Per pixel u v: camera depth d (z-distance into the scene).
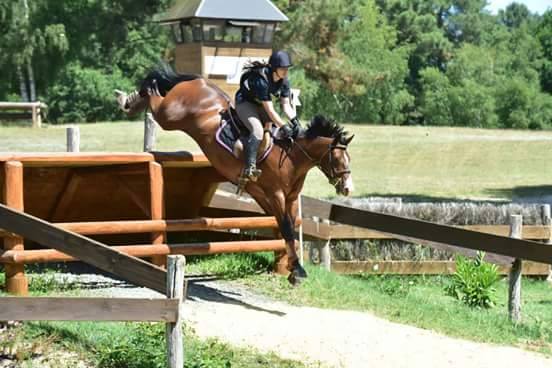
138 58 62.88
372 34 82.19
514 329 13.62
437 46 107.88
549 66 111.38
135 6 61.09
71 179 14.27
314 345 11.54
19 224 10.80
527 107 94.38
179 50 22.34
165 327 10.32
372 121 85.31
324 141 12.83
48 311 9.38
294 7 57.25
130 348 10.30
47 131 36.25
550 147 37.59
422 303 14.71
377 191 28.34
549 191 29.23
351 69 60.38
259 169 12.96
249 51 21.61
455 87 94.88
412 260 17.97
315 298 13.85
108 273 14.33
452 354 11.70
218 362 10.27
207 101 13.58
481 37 125.12
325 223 16.78
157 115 13.85
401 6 109.75
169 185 15.45
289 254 13.28
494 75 99.62
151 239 13.76
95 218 15.47
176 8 22.12
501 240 13.34
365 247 17.95
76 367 9.91
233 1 21.28
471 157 35.19
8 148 29.48
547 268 18.95
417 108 96.44
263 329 12.02
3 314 9.36
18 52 59.97
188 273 14.81
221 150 13.15
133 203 15.40
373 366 10.94
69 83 62.31
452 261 17.78
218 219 14.02
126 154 13.35
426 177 31.16
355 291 14.66
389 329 12.58
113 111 62.41
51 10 61.16
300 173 13.15
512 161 34.62
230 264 15.11
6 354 10.17
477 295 15.42
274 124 13.12
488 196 28.23
